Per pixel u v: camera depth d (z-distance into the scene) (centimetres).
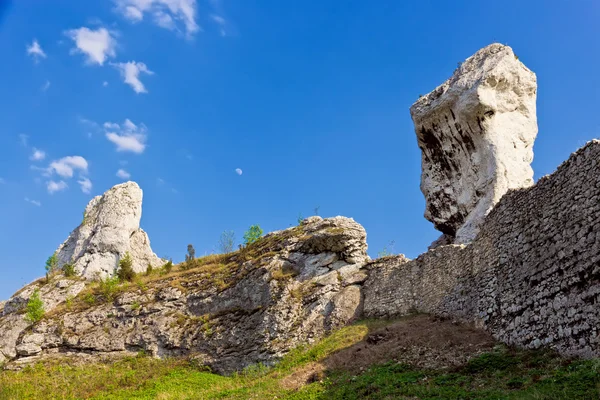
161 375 2798
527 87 2739
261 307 2991
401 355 1688
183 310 3450
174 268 4512
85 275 4581
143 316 3506
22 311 3969
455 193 2762
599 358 1069
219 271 3681
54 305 4116
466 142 2698
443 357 1552
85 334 3506
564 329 1219
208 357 2917
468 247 1925
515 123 2680
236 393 1959
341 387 1547
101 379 2830
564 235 1270
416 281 2355
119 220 5044
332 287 2856
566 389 1002
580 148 1244
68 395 2598
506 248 1575
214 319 3195
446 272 2080
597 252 1129
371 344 1948
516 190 1566
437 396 1225
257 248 3653
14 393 2641
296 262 3159
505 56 2720
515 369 1257
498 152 2558
